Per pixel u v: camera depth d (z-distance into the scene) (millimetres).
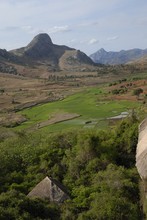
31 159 37000
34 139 42812
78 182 31594
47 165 35188
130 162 34594
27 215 24188
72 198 28484
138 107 83625
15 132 52125
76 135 40094
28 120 90812
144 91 112188
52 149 38156
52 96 145000
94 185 29734
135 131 35969
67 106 106938
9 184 32625
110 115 81000
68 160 35125
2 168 35750
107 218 24562
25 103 129500
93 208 25406
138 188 28578
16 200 25438
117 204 25391
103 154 34500
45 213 25469
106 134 38625
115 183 28547
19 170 36062
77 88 177500
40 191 28484
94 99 114125
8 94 163750
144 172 22938
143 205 26328
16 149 39031
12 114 105438
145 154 23531
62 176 33656
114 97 110688
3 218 23422
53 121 81625
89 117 81812
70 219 25203
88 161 34344
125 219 24672
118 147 35938
